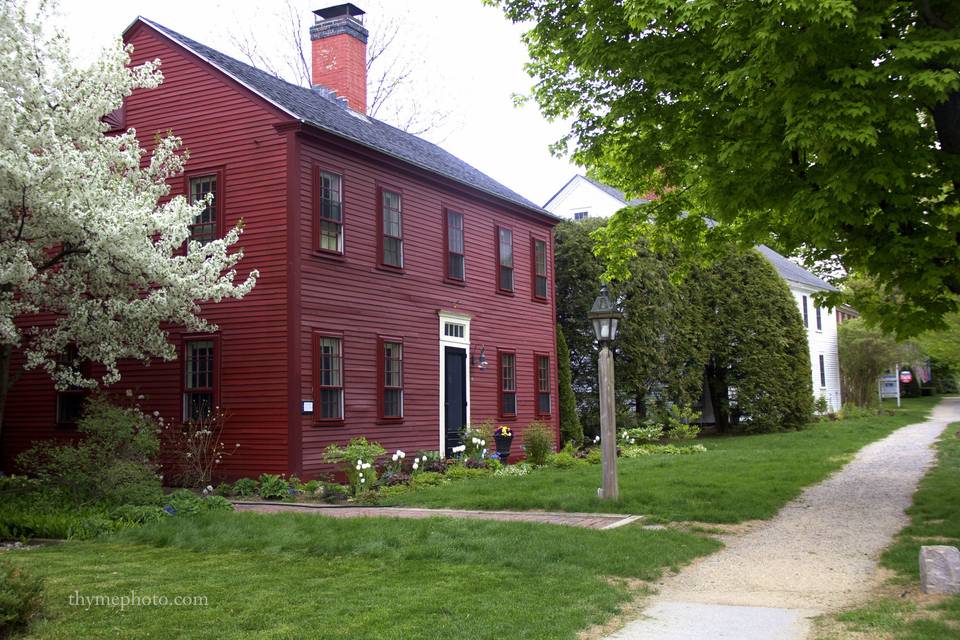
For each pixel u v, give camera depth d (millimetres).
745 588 7887
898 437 25359
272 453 15102
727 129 11469
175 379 16188
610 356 12664
